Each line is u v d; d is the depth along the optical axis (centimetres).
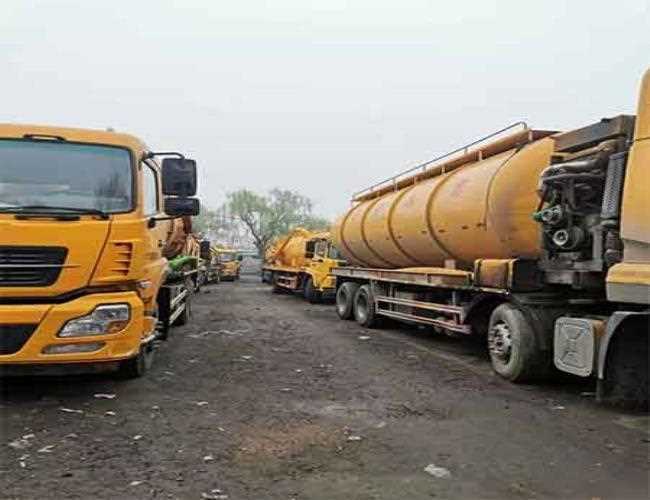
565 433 536
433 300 1082
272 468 438
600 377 609
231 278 4338
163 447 481
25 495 384
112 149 646
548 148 784
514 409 621
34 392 660
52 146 632
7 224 582
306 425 548
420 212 1075
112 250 608
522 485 412
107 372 735
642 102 581
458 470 439
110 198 630
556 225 698
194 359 884
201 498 383
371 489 401
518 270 748
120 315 605
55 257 591
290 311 1773
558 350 683
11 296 587
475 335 958
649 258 557
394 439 511
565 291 754
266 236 6341
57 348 583
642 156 572
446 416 589
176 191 707
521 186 787
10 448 473
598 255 654
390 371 817
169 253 1046
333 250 2095
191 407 606
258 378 754
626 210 582
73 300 599
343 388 705
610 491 404
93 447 479
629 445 503
